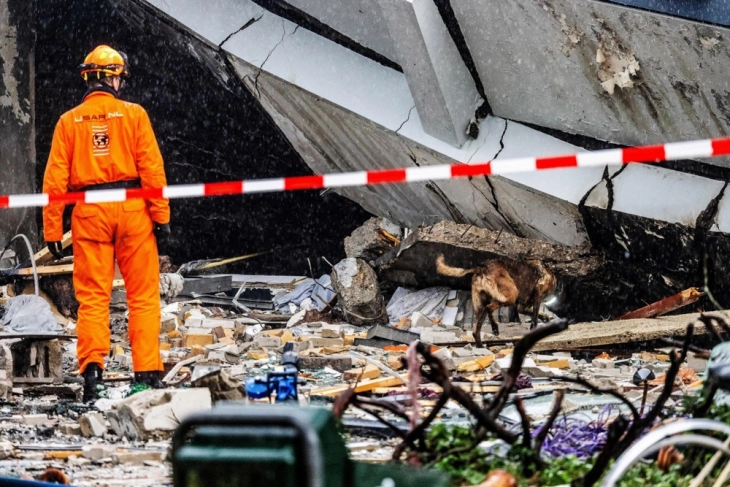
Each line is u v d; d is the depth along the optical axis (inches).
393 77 1195.3
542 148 1130.0
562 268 1199.6
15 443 547.2
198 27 1288.1
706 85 933.2
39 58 1754.4
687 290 1096.2
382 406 403.2
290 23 1243.8
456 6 1035.9
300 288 1446.9
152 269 738.8
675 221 1080.8
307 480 216.7
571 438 455.5
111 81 745.0
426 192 1300.4
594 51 975.6
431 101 1123.3
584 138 1112.8
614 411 603.8
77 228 724.0
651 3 890.7
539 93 1072.2
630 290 1219.2
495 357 899.4
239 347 1037.8
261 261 1798.7
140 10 1417.3
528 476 389.7
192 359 926.4
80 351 725.9
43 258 1314.0
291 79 1238.9
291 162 1720.0
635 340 981.8
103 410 673.6
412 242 1253.7
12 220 1455.5
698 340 1024.2
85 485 435.2
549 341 991.0
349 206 1770.4
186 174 1790.1
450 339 1099.9
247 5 1263.5
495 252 1220.5
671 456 377.7
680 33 893.8
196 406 567.2
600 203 1119.0
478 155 1152.2
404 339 1045.8
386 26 1081.4
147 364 735.7
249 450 220.5
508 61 1058.1
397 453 378.9
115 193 690.2
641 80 975.6
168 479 448.5
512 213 1227.2
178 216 1812.3
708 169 1062.4
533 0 959.6
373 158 1304.1
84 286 727.1
